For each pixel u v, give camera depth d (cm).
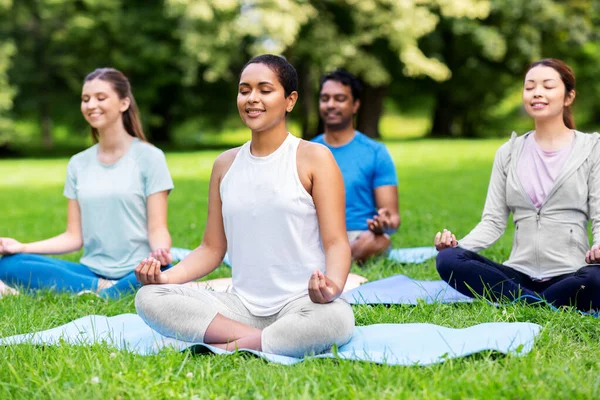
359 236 632
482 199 1176
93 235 560
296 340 357
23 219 1077
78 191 566
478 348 343
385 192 656
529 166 492
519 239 494
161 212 559
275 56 391
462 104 3406
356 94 666
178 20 2595
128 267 555
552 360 338
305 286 388
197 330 371
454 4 2455
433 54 2875
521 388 297
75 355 355
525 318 423
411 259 651
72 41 2680
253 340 363
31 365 341
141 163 560
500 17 2806
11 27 2700
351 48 2383
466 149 2259
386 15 2373
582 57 3372
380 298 480
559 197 477
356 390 304
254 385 312
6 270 533
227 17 2259
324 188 385
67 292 526
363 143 666
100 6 2584
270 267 390
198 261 415
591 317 408
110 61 2745
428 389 300
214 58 2298
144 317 379
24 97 2816
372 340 378
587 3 2905
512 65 3052
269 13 2120
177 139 3744
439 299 472
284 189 386
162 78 2806
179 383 314
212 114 3184
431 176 1543
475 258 471
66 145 3681
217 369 343
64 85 2864
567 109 496
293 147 393
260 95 383
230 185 400
